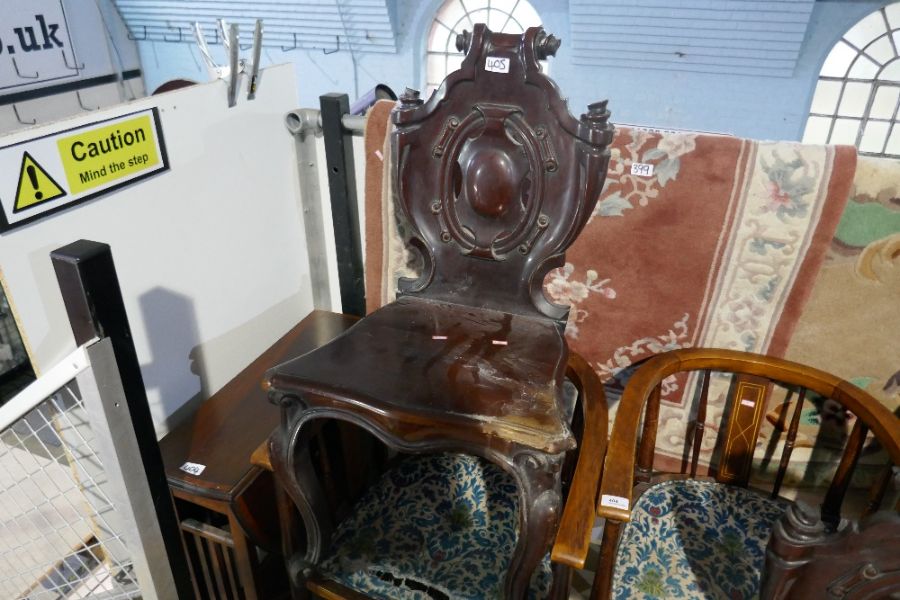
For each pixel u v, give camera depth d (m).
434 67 6.70
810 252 1.30
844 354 1.39
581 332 1.57
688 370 1.34
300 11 6.21
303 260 1.87
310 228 1.83
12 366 2.84
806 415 1.47
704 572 1.22
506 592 1.05
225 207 1.53
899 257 1.26
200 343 1.54
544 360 1.10
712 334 1.45
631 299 1.48
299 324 1.82
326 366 1.06
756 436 1.36
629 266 1.45
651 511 1.34
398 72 6.60
